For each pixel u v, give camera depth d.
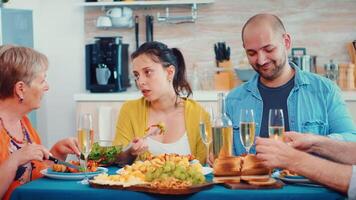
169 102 2.77
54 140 5.14
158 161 2.03
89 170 2.14
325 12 4.81
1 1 4.57
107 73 4.62
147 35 4.93
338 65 4.64
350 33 4.81
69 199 1.85
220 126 1.98
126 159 2.42
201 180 1.88
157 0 4.87
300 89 2.60
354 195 1.78
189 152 2.68
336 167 1.82
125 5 4.93
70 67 5.10
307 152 2.07
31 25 4.66
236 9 4.89
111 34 5.03
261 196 1.76
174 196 1.81
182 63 2.82
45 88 2.27
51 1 5.07
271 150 1.88
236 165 1.91
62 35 5.09
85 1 4.90
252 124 2.01
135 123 2.78
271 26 2.45
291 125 2.58
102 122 4.48
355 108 4.28
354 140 2.29
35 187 1.89
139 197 1.82
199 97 4.39
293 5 4.83
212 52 4.94
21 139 2.30
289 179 1.93
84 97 4.52
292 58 4.61
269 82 2.62
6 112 2.27
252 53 2.49
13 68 2.18
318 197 1.76
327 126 2.55
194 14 4.89
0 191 2.02
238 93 2.72
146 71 2.69
